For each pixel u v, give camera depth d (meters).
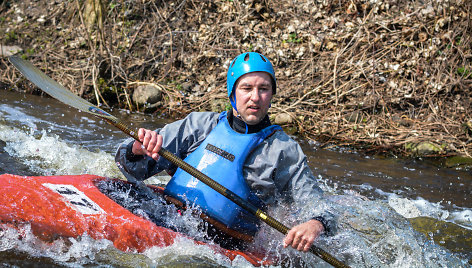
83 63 7.86
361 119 6.91
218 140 3.12
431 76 7.27
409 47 7.55
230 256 2.88
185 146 3.27
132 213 2.90
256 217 3.11
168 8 8.52
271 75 3.07
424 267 3.35
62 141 5.37
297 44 7.91
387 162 6.07
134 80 7.68
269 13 8.24
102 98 7.29
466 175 5.82
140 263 2.72
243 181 3.03
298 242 2.75
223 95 7.39
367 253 3.35
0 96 6.80
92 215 2.80
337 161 5.95
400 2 8.05
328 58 7.71
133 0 8.58
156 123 6.77
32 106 6.59
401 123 6.83
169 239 2.84
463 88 7.18
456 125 6.72
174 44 8.10
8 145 4.95
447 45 7.54
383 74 7.38
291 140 3.14
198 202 3.01
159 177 4.80
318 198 3.02
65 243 2.67
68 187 3.00
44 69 7.77
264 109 3.06
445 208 4.80
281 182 3.08
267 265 2.98
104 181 3.22
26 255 2.62
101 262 2.68
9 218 2.61
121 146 3.11
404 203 4.74
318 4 8.31
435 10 7.78
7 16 8.76
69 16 8.61
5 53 7.98
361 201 4.12
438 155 6.27
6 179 2.86
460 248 3.73
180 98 7.36
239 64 3.06
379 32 7.81
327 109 7.11
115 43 8.12
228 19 8.32
